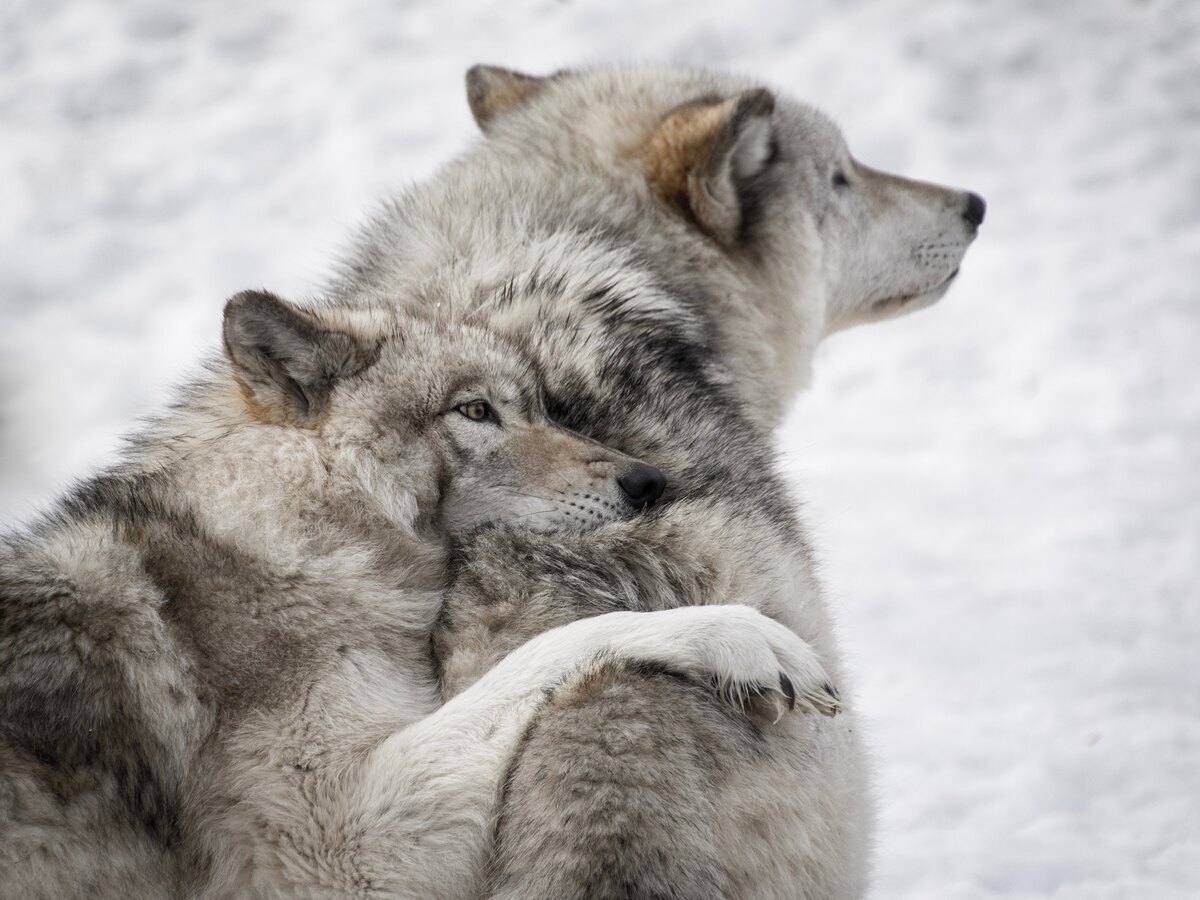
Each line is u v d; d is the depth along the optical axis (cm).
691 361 940
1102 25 2548
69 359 1694
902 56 2455
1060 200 2223
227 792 724
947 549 1522
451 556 830
